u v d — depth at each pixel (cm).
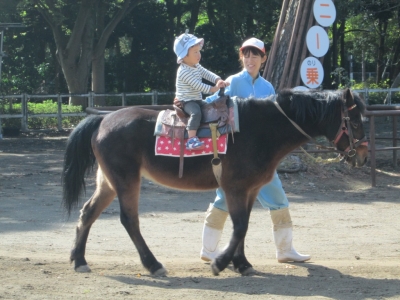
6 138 2294
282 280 552
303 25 1287
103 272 588
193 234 800
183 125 569
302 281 548
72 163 609
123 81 3700
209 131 562
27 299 477
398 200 1047
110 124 593
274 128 566
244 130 562
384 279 553
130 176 579
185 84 570
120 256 680
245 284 535
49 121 2636
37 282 533
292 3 1316
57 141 2183
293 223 869
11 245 724
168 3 3512
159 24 3481
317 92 580
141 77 3612
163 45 3581
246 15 3244
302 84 1326
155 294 496
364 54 4656
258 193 606
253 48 617
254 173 557
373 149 1176
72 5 2822
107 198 608
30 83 3556
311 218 902
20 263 614
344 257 679
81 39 2828
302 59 1287
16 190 1130
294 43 1286
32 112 2584
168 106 1131
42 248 713
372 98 2748
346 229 830
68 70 2814
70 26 3122
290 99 570
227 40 3238
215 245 636
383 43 3819
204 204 1015
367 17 3459
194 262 640
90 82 3947
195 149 557
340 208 977
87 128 610
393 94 2848
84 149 609
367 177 1265
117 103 2836
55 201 1027
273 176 587
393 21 3741
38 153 1784
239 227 555
